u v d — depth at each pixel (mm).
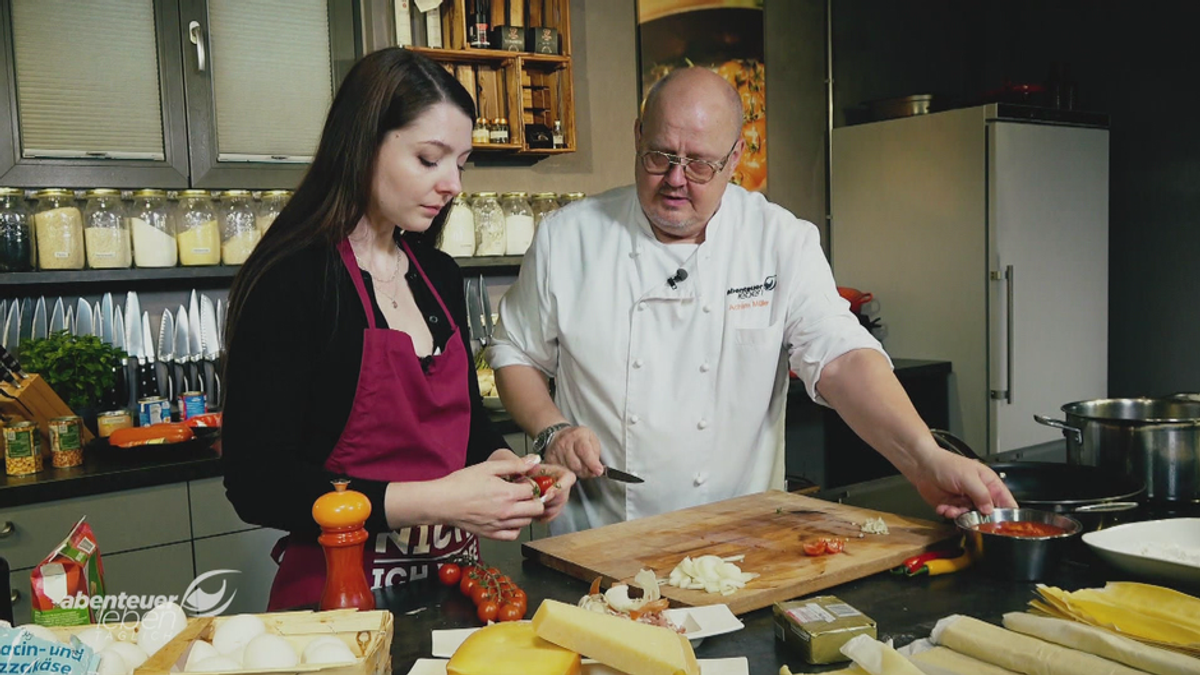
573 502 1911
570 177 3633
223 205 2896
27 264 2607
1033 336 3738
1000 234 3605
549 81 3363
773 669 1006
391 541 1410
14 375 2541
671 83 1697
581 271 1900
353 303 1356
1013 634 985
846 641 1012
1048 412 3820
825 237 4309
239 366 1281
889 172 3975
